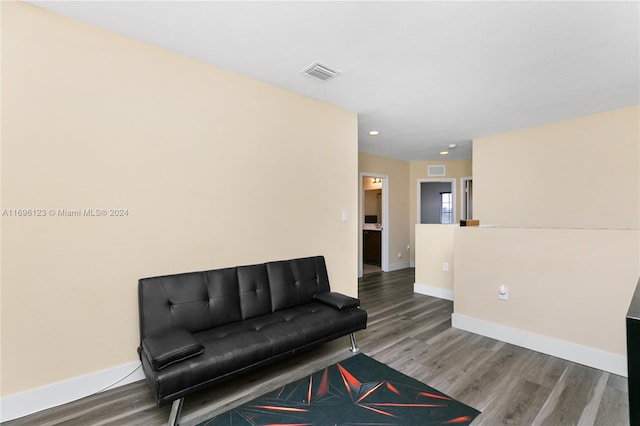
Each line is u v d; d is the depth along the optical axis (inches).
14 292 68.5
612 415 69.8
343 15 74.2
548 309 101.7
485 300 117.0
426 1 69.1
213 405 73.2
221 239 100.1
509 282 110.9
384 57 94.1
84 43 77.1
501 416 69.5
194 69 95.0
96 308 78.1
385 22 76.9
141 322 78.1
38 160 71.2
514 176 171.0
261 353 75.7
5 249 67.7
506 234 111.9
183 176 92.5
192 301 85.3
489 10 72.1
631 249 87.4
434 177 269.7
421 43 86.3
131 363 82.9
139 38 84.0
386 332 120.1
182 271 92.0
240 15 74.2
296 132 121.0
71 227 75.0
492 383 83.1
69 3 70.1
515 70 102.1
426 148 219.9
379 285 204.8
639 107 130.8
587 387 81.3
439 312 146.2
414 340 112.3
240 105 105.0
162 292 81.9
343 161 138.6
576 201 148.1
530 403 74.4
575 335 95.9
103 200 79.3
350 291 141.3
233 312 92.4
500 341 111.4
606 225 138.9
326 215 131.7
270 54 92.6
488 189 182.2
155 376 61.0
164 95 89.2
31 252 70.3
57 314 73.2
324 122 130.9
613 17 74.0
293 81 110.9
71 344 74.8
